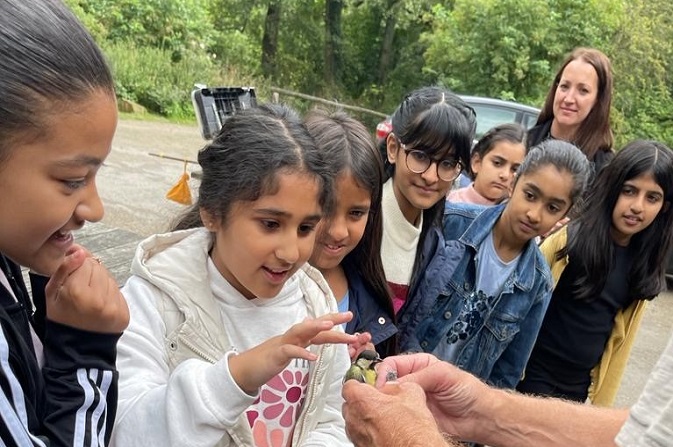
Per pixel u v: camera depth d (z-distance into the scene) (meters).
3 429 0.68
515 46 12.02
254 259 1.11
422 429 0.99
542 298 1.98
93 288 0.83
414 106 1.80
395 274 1.82
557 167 1.83
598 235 2.12
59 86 0.64
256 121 1.14
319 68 17.22
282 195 1.09
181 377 0.97
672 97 12.20
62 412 0.78
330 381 1.28
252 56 15.69
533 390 2.28
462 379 1.34
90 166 0.68
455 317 1.88
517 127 2.82
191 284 1.14
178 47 11.71
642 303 2.23
